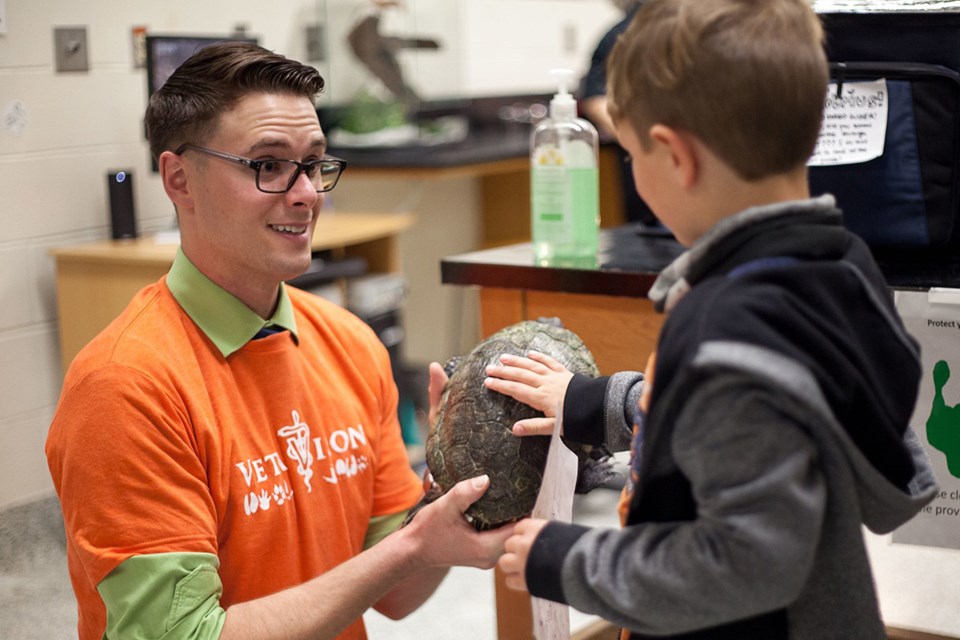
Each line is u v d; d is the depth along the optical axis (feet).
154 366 4.12
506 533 4.11
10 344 9.25
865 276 3.10
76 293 9.28
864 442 2.94
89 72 9.71
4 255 9.14
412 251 14.80
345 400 4.82
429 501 4.54
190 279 4.37
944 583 4.53
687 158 2.93
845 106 4.92
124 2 10.00
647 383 3.25
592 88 11.45
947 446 4.43
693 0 2.93
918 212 4.89
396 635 7.92
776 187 2.94
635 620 2.90
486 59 16.14
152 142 4.42
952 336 4.35
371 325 10.58
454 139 14.60
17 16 9.05
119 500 3.99
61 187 9.57
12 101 9.09
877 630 3.00
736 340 2.65
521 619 6.09
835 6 4.92
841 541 2.91
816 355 2.73
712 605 2.75
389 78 13.43
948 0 4.77
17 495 9.37
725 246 2.90
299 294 4.97
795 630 2.99
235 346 4.36
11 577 8.77
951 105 4.75
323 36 12.79
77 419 4.05
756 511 2.66
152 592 3.95
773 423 2.65
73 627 7.88
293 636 4.06
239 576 4.32
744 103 2.80
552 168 5.58
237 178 4.20
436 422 4.49
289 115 4.27
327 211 11.96
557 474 3.80
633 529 2.98
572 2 17.87
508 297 5.58
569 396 4.12
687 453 2.76
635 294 5.08
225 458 4.24
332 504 4.65
